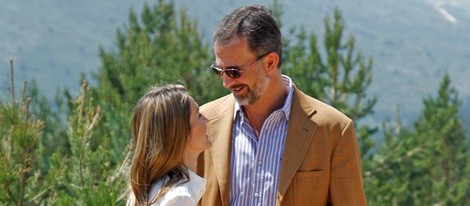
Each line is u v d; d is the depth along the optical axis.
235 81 5.72
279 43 5.81
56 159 9.39
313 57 18.72
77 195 9.37
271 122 5.88
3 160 8.80
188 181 4.96
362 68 18.66
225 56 5.70
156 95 4.96
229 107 6.00
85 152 9.39
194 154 5.07
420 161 20.33
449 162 22.42
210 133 5.97
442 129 22.27
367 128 19.02
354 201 5.88
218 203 5.89
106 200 8.41
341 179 5.87
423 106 22.92
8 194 8.90
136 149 4.98
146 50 17.89
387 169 19.67
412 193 20.67
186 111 4.95
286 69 18.86
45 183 9.31
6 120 9.01
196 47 17.77
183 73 16.77
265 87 5.78
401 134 20.88
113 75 17.95
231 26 5.71
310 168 5.83
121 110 12.85
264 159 5.86
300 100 5.95
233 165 5.89
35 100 17.95
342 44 18.89
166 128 4.90
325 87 18.81
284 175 5.82
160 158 4.90
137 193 4.97
